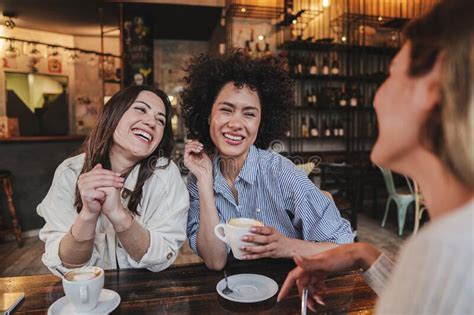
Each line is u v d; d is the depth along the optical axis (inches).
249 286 40.6
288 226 54.9
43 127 246.8
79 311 34.3
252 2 187.3
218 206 54.4
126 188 50.6
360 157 213.6
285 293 32.3
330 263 31.0
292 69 202.8
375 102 19.0
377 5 215.9
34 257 139.2
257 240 37.7
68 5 181.3
